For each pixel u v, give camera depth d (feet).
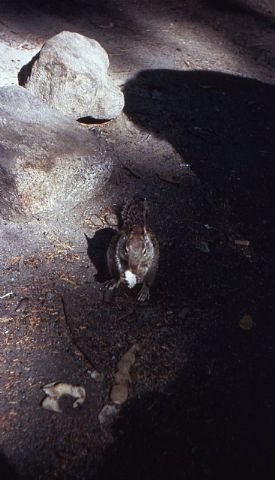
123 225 4.50
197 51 7.65
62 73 5.46
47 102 5.57
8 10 7.62
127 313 4.31
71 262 4.59
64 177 4.72
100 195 5.16
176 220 5.08
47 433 3.64
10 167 4.55
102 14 8.08
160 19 8.31
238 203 5.37
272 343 4.27
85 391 3.85
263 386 4.01
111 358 4.04
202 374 4.02
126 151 5.71
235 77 7.22
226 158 5.86
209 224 5.11
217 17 8.71
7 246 4.62
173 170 5.60
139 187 5.34
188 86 6.84
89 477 3.50
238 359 4.14
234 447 3.69
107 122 5.97
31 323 4.16
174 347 4.15
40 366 3.94
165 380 3.96
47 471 3.50
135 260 4.17
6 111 4.95
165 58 7.32
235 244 4.97
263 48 8.07
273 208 5.39
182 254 4.80
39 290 4.37
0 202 4.68
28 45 6.84
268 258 4.90
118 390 3.87
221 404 3.88
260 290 4.62
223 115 6.47
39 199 4.66
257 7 9.29
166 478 3.53
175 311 4.38
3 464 3.50
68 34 5.77
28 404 3.75
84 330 4.17
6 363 3.93
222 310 4.43
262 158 5.95
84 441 3.63
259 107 6.72
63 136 4.94
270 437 3.76
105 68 5.88
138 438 3.67
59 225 4.85
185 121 6.25
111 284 4.43
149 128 6.04
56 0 8.14
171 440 3.69
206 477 3.55
